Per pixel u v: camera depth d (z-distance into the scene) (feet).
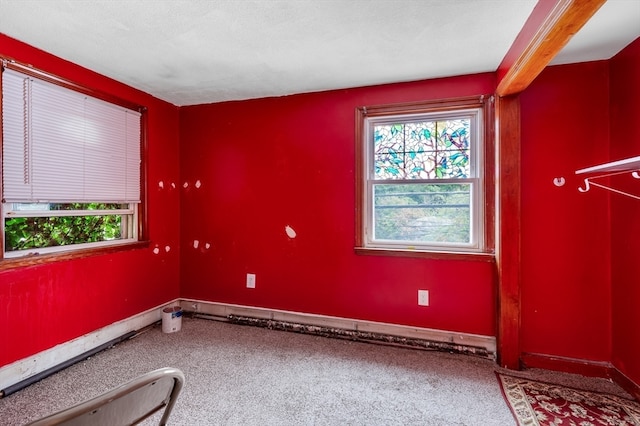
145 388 2.67
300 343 8.92
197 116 11.02
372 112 9.19
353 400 6.31
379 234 9.42
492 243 8.18
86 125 8.12
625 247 6.72
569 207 7.49
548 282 7.63
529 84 7.28
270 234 10.26
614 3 5.21
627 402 6.24
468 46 6.93
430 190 8.94
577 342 7.46
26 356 6.88
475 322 8.36
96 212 8.64
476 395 6.48
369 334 9.10
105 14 5.77
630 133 6.53
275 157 10.17
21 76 6.76
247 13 5.74
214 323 10.40
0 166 6.42
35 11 5.66
